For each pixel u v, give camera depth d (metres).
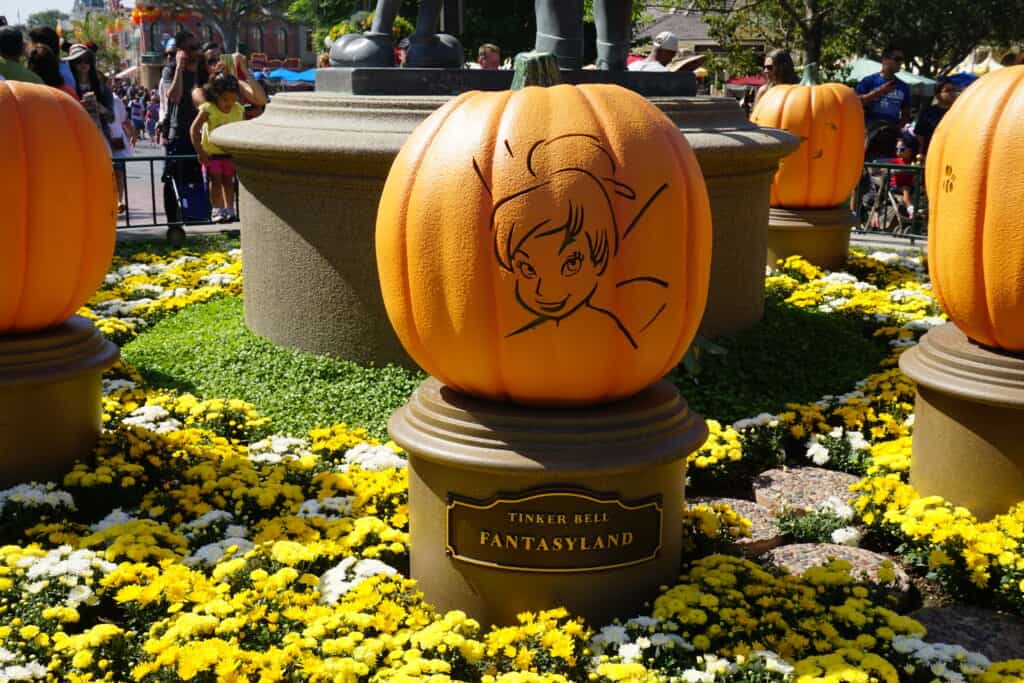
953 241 4.52
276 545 3.98
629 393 3.75
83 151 4.68
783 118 9.43
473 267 3.46
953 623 3.98
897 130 13.40
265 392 6.18
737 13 27.41
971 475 4.62
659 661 3.47
